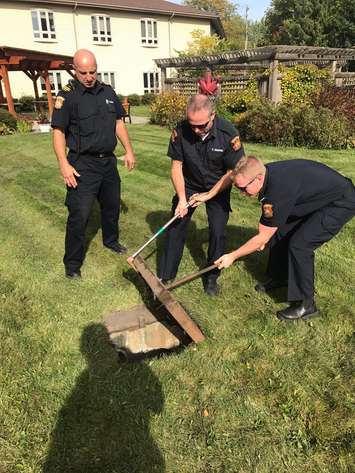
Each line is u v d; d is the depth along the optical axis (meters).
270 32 37.22
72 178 3.41
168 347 2.96
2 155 9.09
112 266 3.91
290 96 10.01
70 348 2.79
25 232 4.75
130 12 24.41
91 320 3.10
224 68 12.46
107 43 23.95
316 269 3.75
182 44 27.30
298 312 3.04
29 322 3.06
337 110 8.88
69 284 3.60
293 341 2.82
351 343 2.77
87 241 4.46
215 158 3.01
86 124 3.38
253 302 3.29
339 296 3.31
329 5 30.34
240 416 2.26
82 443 2.12
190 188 3.31
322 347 2.75
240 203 5.44
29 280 3.66
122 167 7.52
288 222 3.08
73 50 22.97
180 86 13.92
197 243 4.36
